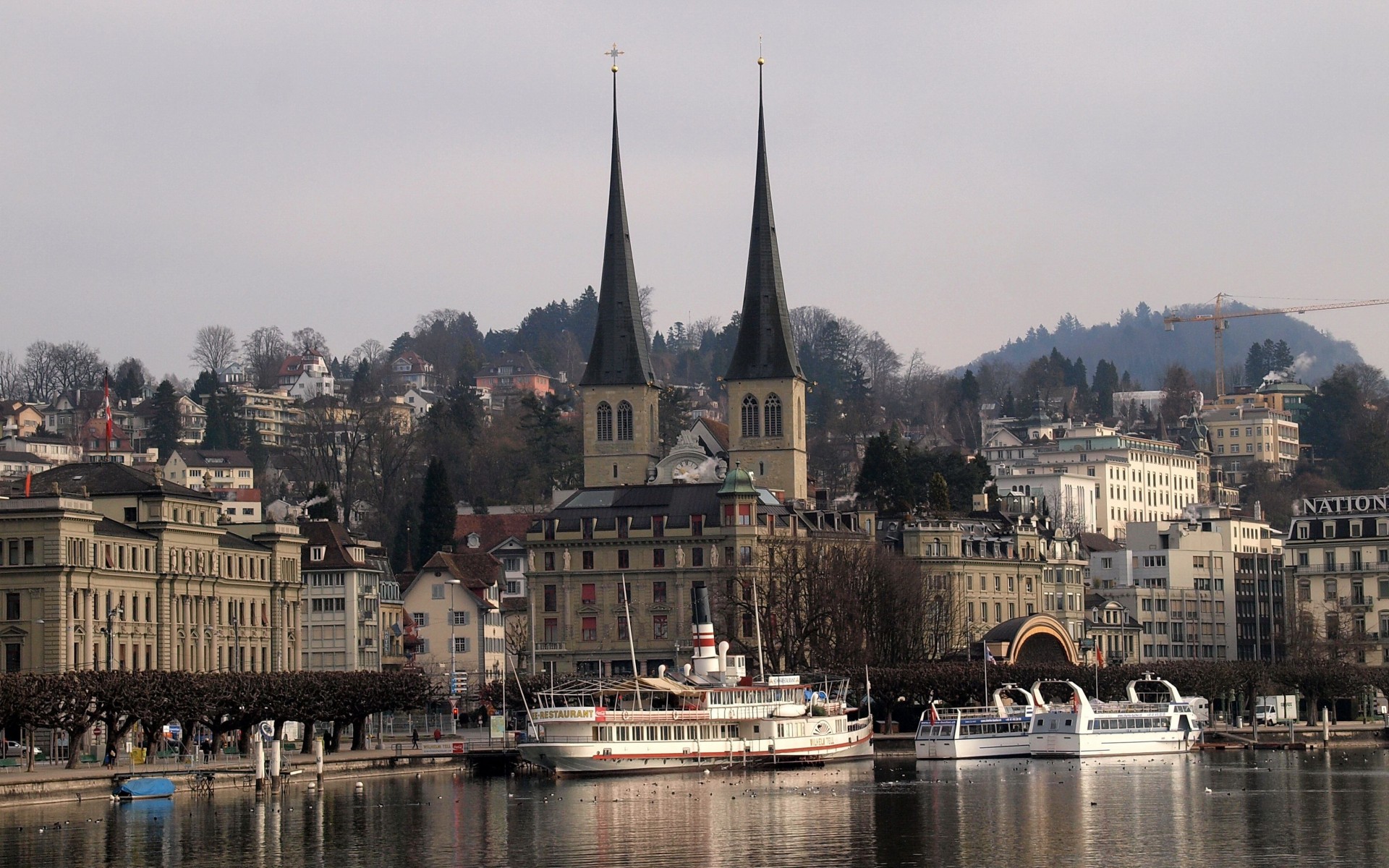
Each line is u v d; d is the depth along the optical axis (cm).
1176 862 19138
